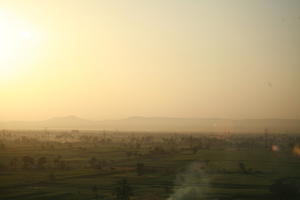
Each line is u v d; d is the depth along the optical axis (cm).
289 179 12556
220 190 11356
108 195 10631
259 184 12412
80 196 10494
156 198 10231
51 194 10725
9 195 10575
